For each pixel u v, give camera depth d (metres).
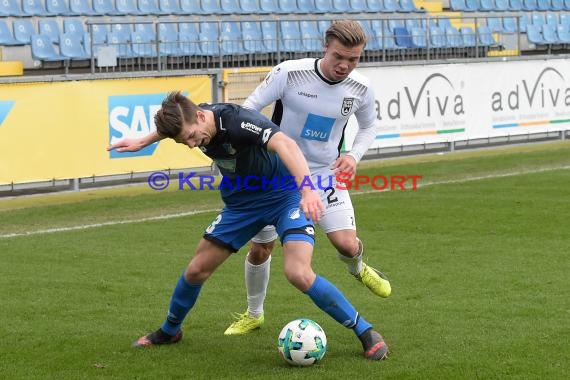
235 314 16.30
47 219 26.80
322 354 12.98
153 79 32.41
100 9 45.03
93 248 22.45
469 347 13.70
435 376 12.32
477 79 40.47
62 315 16.27
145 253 21.84
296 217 13.12
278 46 40.34
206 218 26.70
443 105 39.50
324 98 14.58
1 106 29.05
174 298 13.88
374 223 25.17
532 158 38.66
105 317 16.12
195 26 45.84
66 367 13.20
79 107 30.69
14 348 14.20
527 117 42.28
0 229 25.34
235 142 12.59
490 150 41.72
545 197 28.88
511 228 23.97
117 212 27.84
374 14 51.97
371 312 16.12
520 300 16.70
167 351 13.98
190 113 12.29
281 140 12.17
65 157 30.50
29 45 42.56
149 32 44.44
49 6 43.97
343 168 14.44
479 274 18.95
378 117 37.44
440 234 23.47
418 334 14.56
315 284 12.88
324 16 50.62
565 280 18.22
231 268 20.25
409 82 38.34
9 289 18.28
